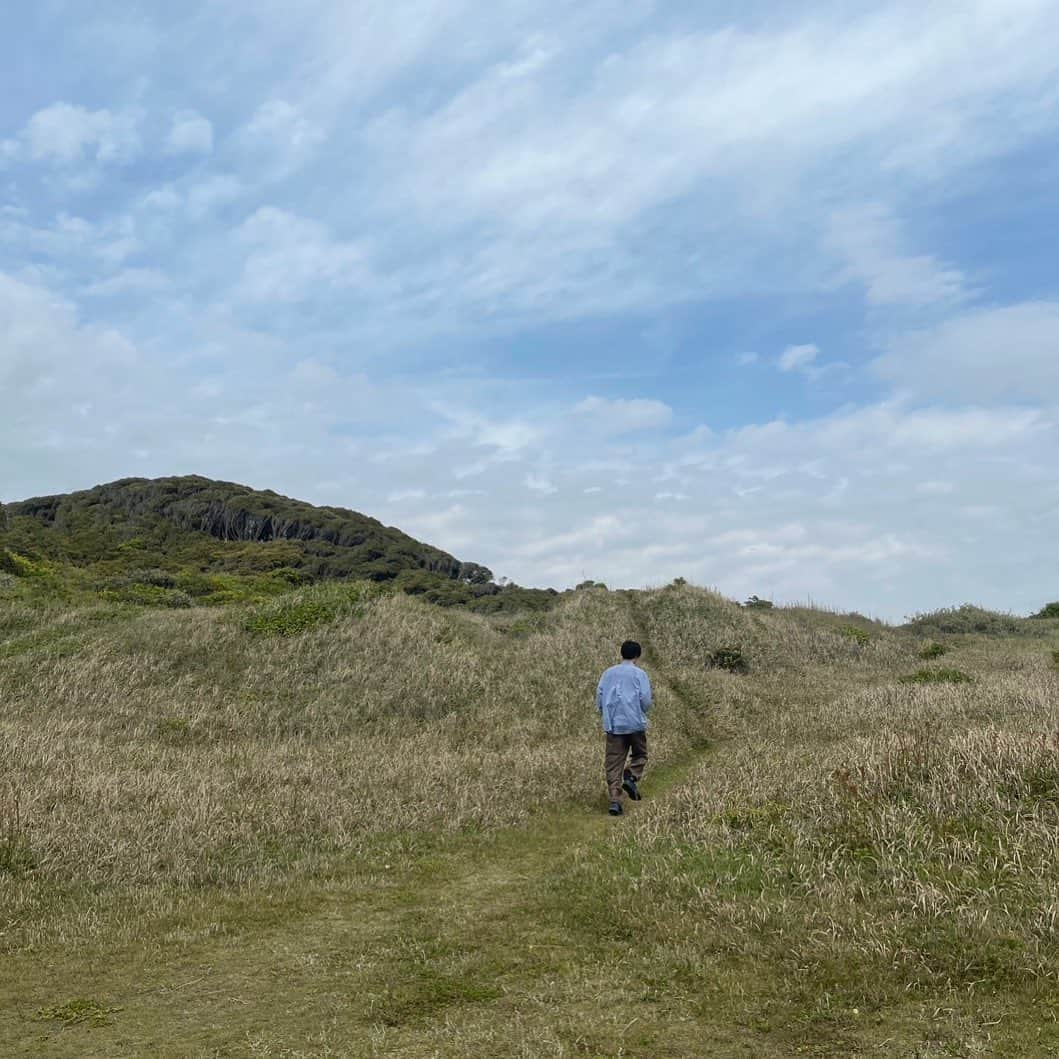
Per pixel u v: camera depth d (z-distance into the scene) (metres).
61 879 7.39
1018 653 22.39
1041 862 5.84
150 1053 4.28
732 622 25.09
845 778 8.01
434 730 14.98
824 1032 4.17
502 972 5.19
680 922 5.73
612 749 10.02
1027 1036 3.97
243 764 11.88
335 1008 4.75
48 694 15.58
